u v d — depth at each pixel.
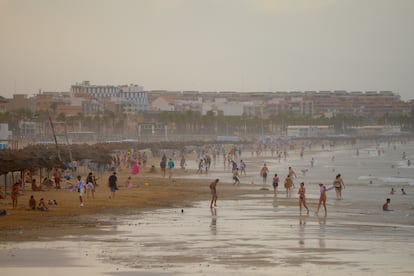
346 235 44.31
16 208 56.12
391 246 39.12
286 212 60.31
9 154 72.25
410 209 64.00
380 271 30.95
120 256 34.56
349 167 165.75
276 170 147.50
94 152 119.06
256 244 39.66
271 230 46.81
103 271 30.20
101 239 40.84
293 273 30.33
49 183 76.62
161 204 65.88
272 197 76.50
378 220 54.44
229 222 51.75
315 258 34.56
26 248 36.69
